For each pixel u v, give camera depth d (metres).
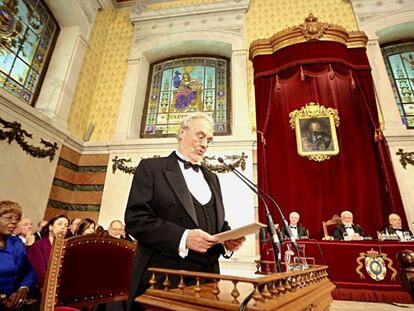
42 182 4.98
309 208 4.88
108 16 7.94
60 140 5.52
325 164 5.07
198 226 1.21
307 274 1.23
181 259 1.12
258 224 0.86
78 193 5.84
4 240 2.26
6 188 4.24
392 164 4.98
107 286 1.76
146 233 1.08
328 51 5.31
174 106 6.99
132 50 7.39
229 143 5.66
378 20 6.40
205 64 7.44
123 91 6.80
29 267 2.30
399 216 4.50
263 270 1.76
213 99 6.87
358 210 4.74
